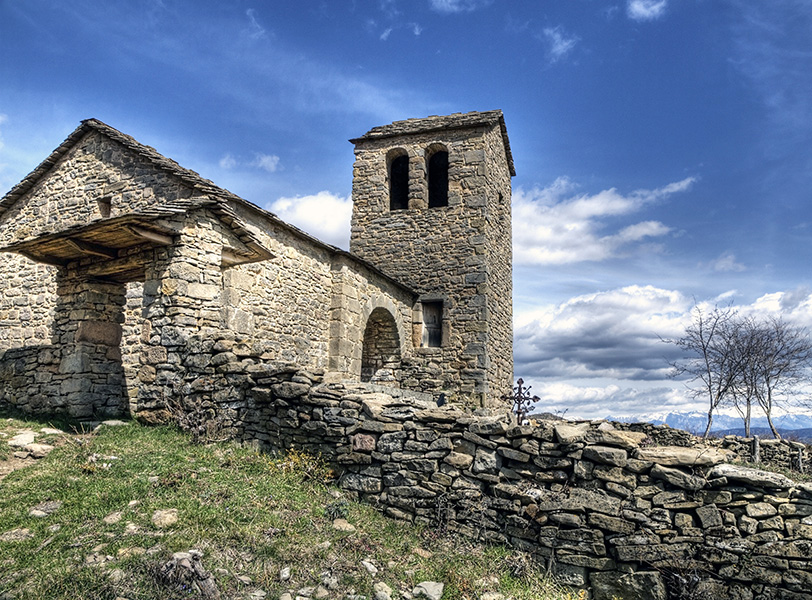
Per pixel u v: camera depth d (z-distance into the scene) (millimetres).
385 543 5109
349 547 4852
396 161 19250
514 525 5301
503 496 5398
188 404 7121
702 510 4816
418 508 5652
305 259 12133
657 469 4949
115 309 8391
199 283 7781
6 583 3707
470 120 17469
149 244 7832
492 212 17969
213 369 7062
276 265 11062
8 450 6117
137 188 11117
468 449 5637
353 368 13195
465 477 5590
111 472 5500
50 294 11945
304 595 4137
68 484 5164
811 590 4473
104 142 11797
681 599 4680
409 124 18141
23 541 4223
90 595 3666
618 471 5066
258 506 5195
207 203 7883
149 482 5309
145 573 3938
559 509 5152
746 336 14305
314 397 6344
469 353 16250
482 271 16672
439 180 19094
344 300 12953
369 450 5977
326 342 12727
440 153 18672
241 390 6883
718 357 14438
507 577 4926
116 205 11320
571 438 5215
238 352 7090
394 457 5848
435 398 14133
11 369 8836
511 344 20031
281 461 6195
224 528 4699
